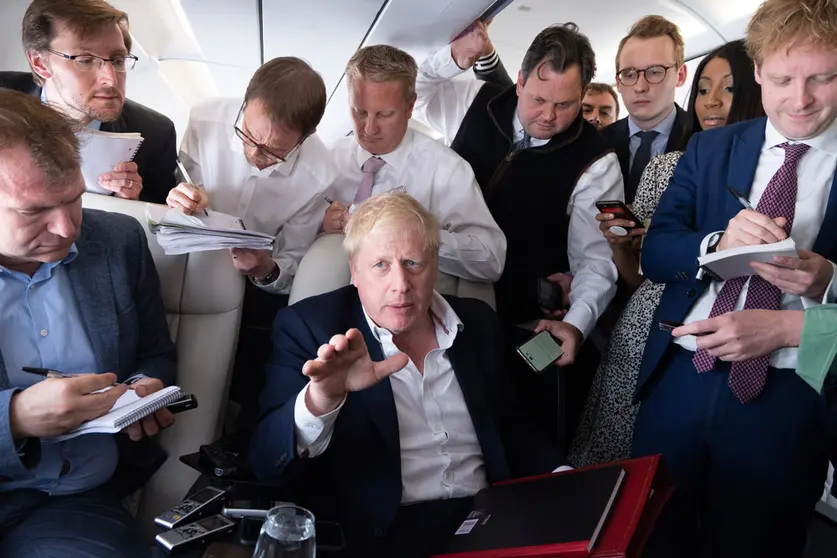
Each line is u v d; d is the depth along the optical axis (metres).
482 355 2.08
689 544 2.03
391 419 1.87
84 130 2.02
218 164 2.62
